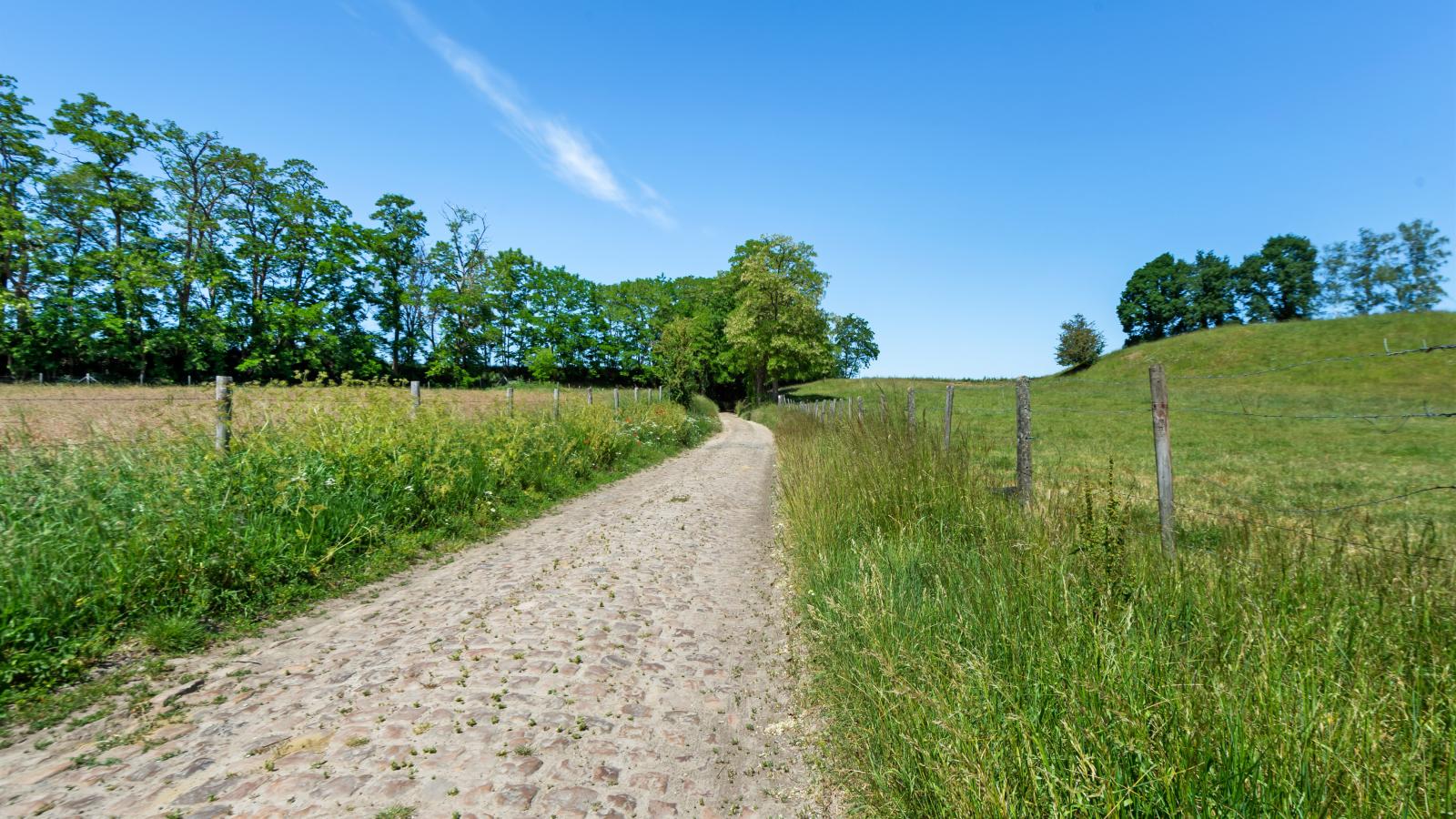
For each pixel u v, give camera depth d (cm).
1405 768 168
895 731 253
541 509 880
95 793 242
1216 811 171
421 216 4384
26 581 375
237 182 3544
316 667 365
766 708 337
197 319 3381
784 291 4959
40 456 512
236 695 330
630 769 273
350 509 613
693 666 382
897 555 444
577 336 5475
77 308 2969
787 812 251
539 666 367
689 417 2342
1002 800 187
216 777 253
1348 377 3152
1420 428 1658
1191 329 6881
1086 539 345
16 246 2886
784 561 614
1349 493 851
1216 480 977
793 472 916
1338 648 228
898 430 736
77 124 3020
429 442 793
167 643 389
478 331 4616
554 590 512
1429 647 230
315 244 3862
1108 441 1577
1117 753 192
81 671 353
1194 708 195
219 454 562
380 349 4188
